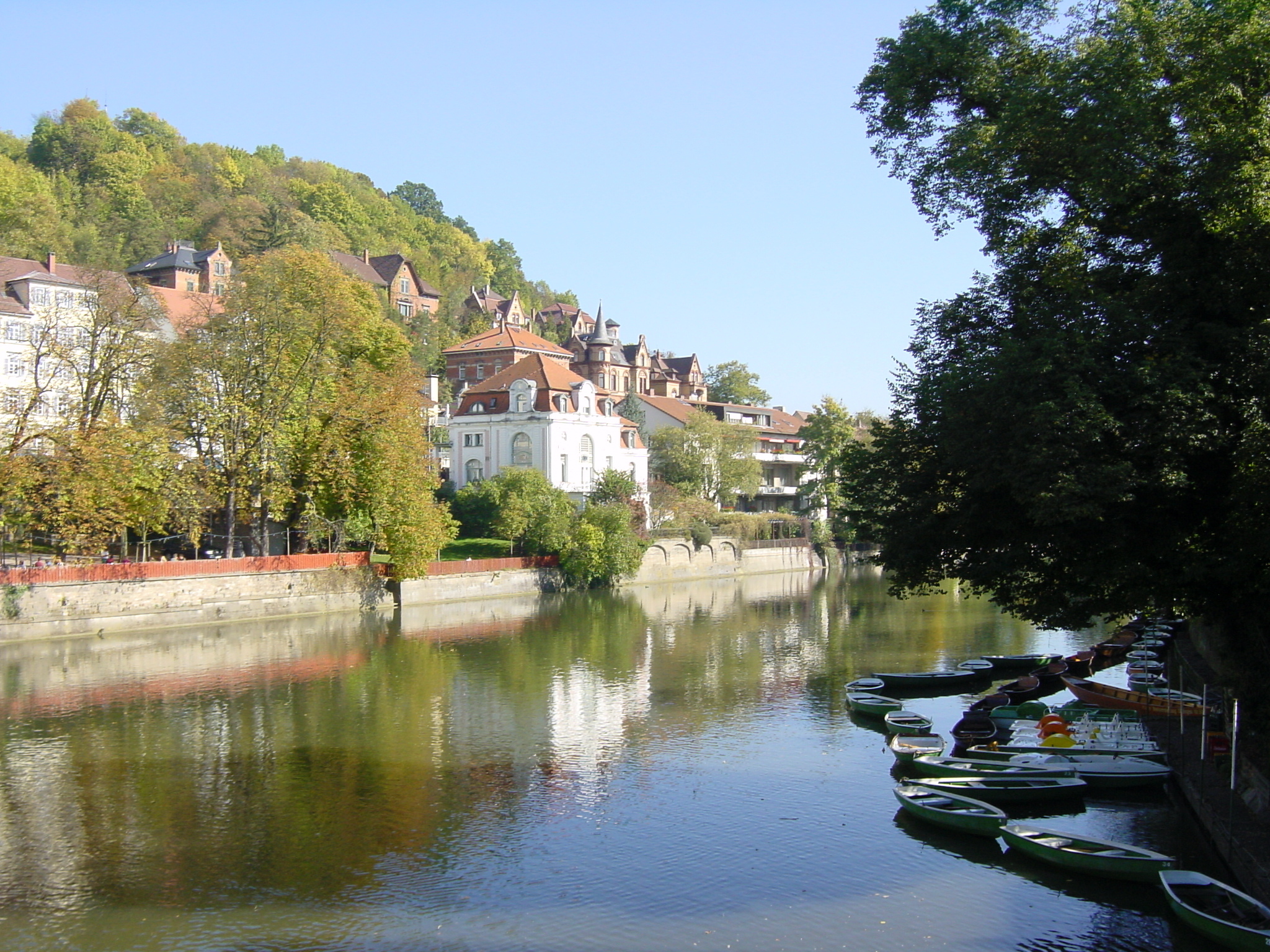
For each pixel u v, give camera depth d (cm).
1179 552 2397
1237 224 2172
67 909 2014
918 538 2688
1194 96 2269
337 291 6316
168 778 2858
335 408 6291
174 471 5588
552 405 9962
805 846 2323
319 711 3691
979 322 2852
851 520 2914
